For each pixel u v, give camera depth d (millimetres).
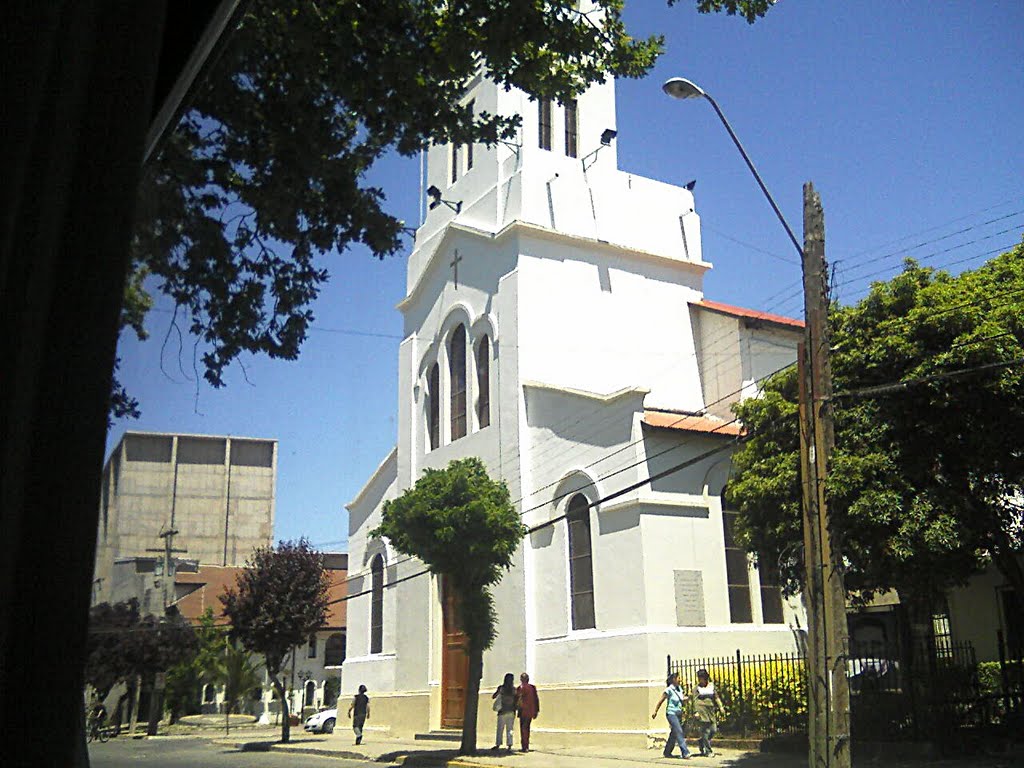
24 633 1381
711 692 19359
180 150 4016
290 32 8922
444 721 27188
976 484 15352
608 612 22469
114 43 1599
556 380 26859
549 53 10273
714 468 23484
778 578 18641
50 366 1441
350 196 9594
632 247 29078
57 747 1386
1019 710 17156
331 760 20734
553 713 23203
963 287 16016
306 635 21297
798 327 29453
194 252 3059
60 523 1428
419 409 31031
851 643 21125
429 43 9594
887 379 15812
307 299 9094
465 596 21344
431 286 31344
